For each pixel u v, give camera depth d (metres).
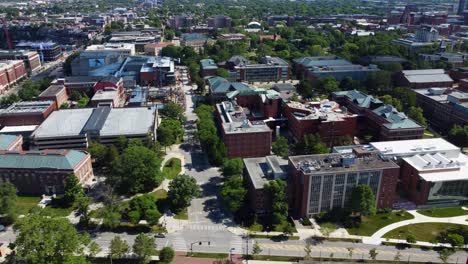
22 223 155.38
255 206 196.38
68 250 148.00
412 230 188.00
